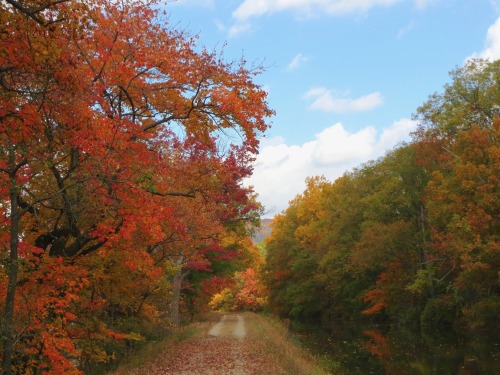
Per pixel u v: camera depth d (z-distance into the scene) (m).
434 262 31.78
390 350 23.41
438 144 32.84
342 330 37.12
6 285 8.51
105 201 9.45
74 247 10.92
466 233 24.27
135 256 11.68
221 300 79.62
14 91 7.55
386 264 35.91
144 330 19.94
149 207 9.82
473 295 29.44
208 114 11.78
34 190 10.34
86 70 9.83
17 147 7.65
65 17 7.30
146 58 10.48
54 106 8.20
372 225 36.38
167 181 13.34
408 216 36.69
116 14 10.33
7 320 7.35
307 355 19.30
